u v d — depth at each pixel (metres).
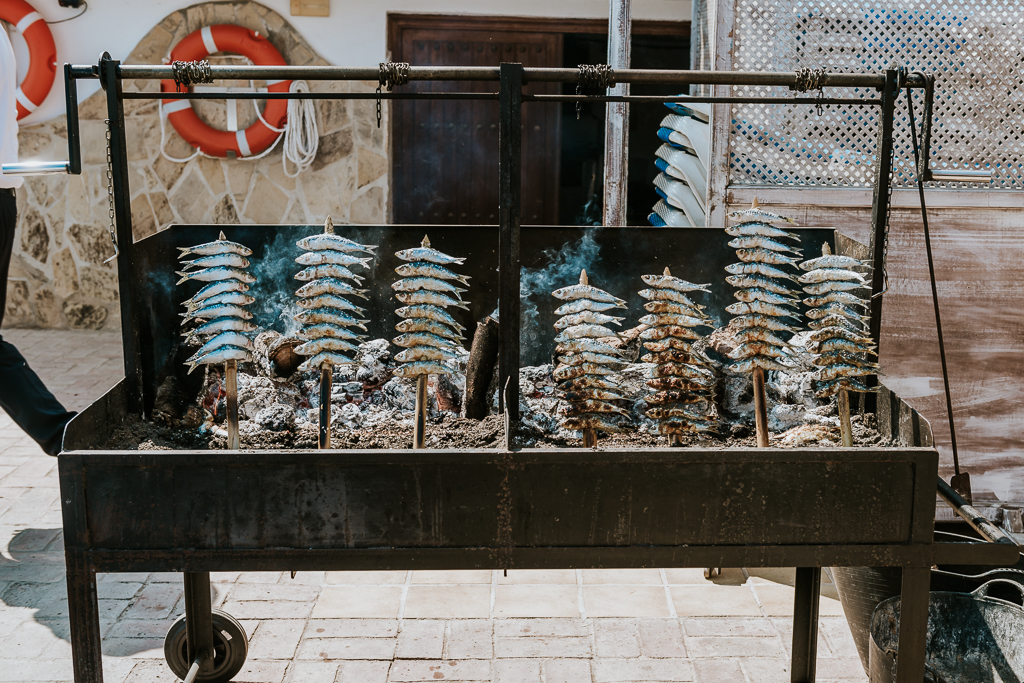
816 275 2.16
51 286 6.04
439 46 5.81
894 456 1.78
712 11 3.55
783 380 2.52
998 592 2.50
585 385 2.07
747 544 1.82
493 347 2.38
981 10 3.40
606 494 1.79
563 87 5.92
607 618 2.80
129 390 2.25
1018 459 3.51
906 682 1.93
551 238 2.90
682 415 2.16
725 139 3.42
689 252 2.92
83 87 5.65
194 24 5.59
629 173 6.12
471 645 2.65
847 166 3.48
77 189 5.84
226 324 2.10
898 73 2.22
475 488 1.78
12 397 3.37
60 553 3.15
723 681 2.48
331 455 1.75
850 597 2.46
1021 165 3.46
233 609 2.83
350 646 2.64
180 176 5.74
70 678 2.45
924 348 3.46
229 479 1.77
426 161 5.96
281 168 5.73
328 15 5.57
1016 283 3.42
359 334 2.92
